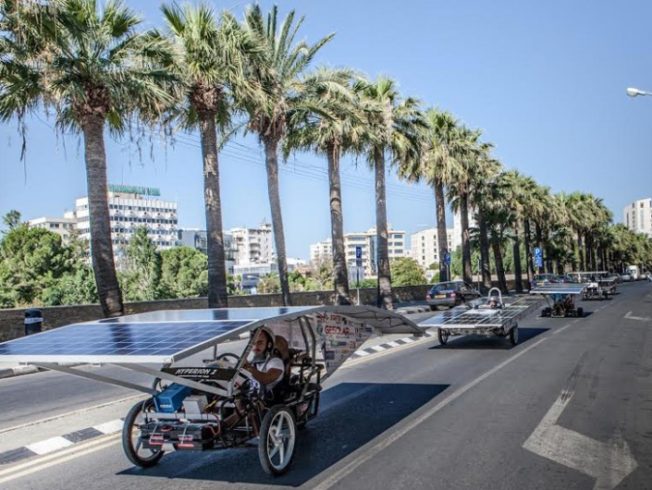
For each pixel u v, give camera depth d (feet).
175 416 20.48
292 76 85.20
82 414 32.01
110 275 57.36
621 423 26.32
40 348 19.27
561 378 37.42
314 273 345.31
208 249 68.74
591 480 19.30
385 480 19.72
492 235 194.29
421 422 27.25
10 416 32.32
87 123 56.65
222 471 21.39
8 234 209.56
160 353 16.81
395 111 110.83
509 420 27.12
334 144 95.25
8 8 41.98
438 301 113.91
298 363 25.54
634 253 586.86
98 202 57.11
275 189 84.28
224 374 21.30
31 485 20.63
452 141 138.92
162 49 59.00
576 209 284.20
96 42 55.06
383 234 108.37
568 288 84.64
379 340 61.52
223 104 73.87
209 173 68.54
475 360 46.03
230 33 67.46
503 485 18.97
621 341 56.18
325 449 23.48
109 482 20.66
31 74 52.21
